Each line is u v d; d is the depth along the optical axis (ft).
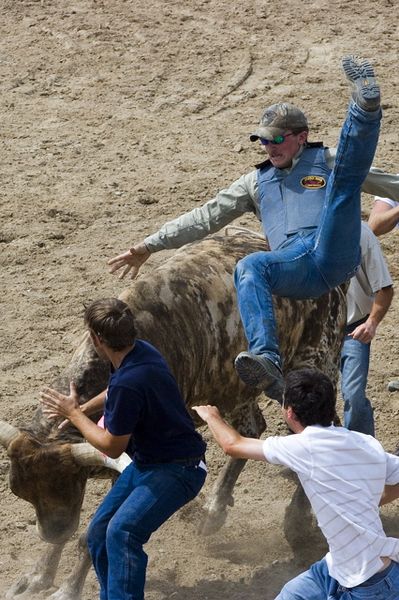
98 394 58.49
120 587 51.01
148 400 50.90
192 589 61.00
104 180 118.21
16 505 69.10
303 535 66.13
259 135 57.98
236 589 61.00
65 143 127.85
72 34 157.58
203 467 53.31
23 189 116.47
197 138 128.47
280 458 46.32
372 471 46.06
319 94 138.92
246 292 54.24
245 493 71.36
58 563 61.16
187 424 52.47
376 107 52.60
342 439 46.06
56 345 88.33
